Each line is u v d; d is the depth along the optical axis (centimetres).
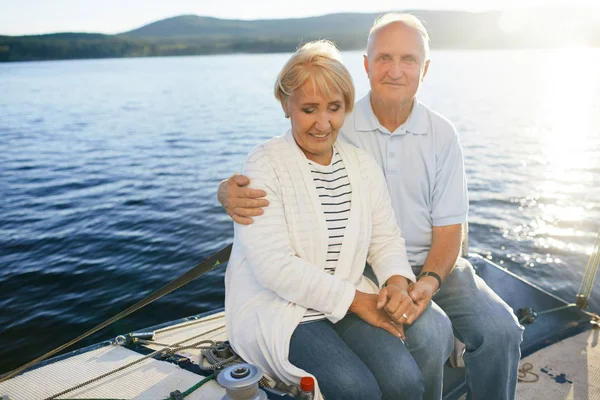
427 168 238
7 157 2169
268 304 189
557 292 762
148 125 3234
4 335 698
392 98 227
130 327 698
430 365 196
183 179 1672
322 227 192
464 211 238
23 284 862
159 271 903
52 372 193
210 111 3988
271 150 196
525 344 275
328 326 190
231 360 192
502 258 907
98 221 1205
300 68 183
